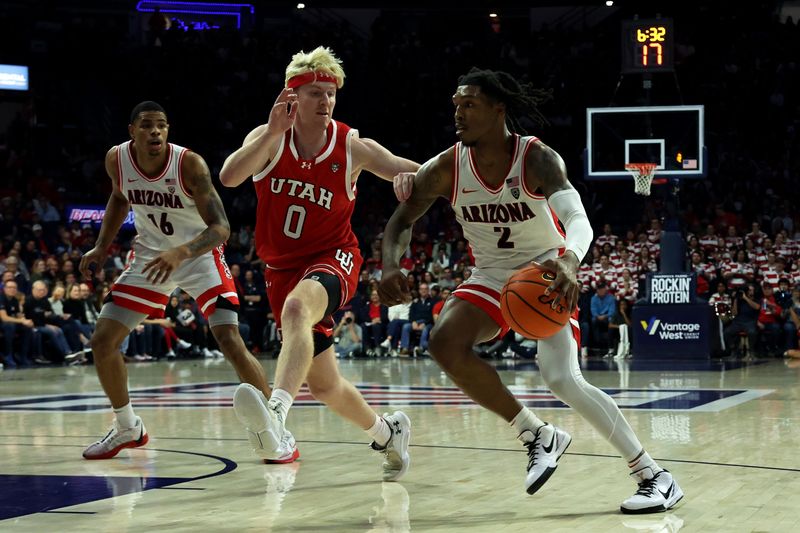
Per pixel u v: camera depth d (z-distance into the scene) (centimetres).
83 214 2162
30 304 1633
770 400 891
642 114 1741
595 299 1786
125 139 2580
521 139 414
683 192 2297
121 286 568
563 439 424
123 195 586
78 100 2570
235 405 378
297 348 427
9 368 1555
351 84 2698
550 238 431
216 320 563
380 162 489
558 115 2559
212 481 476
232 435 664
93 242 1988
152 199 564
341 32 2764
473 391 422
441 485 464
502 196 418
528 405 858
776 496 423
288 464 532
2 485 463
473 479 481
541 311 387
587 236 384
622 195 2431
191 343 1831
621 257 1838
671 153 1711
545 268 367
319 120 481
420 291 1856
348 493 444
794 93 2534
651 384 1097
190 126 2580
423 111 2638
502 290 402
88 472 504
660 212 2253
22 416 809
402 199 436
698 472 487
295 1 2816
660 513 390
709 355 1625
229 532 359
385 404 896
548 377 411
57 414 826
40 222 2041
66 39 2595
